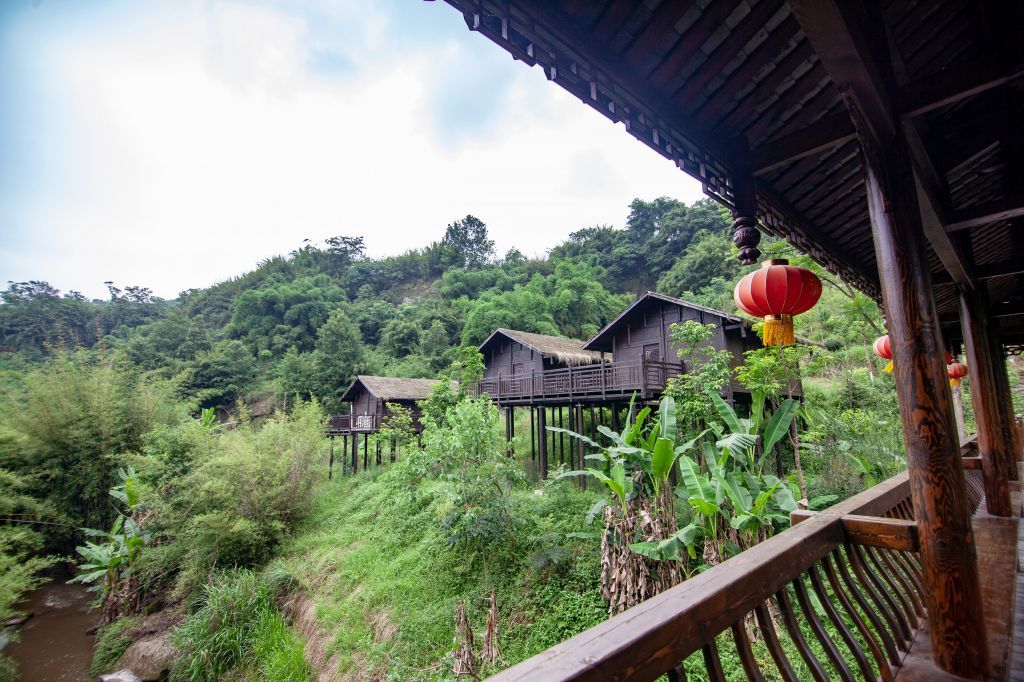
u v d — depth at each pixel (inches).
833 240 169.5
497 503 339.0
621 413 511.8
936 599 75.8
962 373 304.5
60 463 521.0
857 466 349.7
